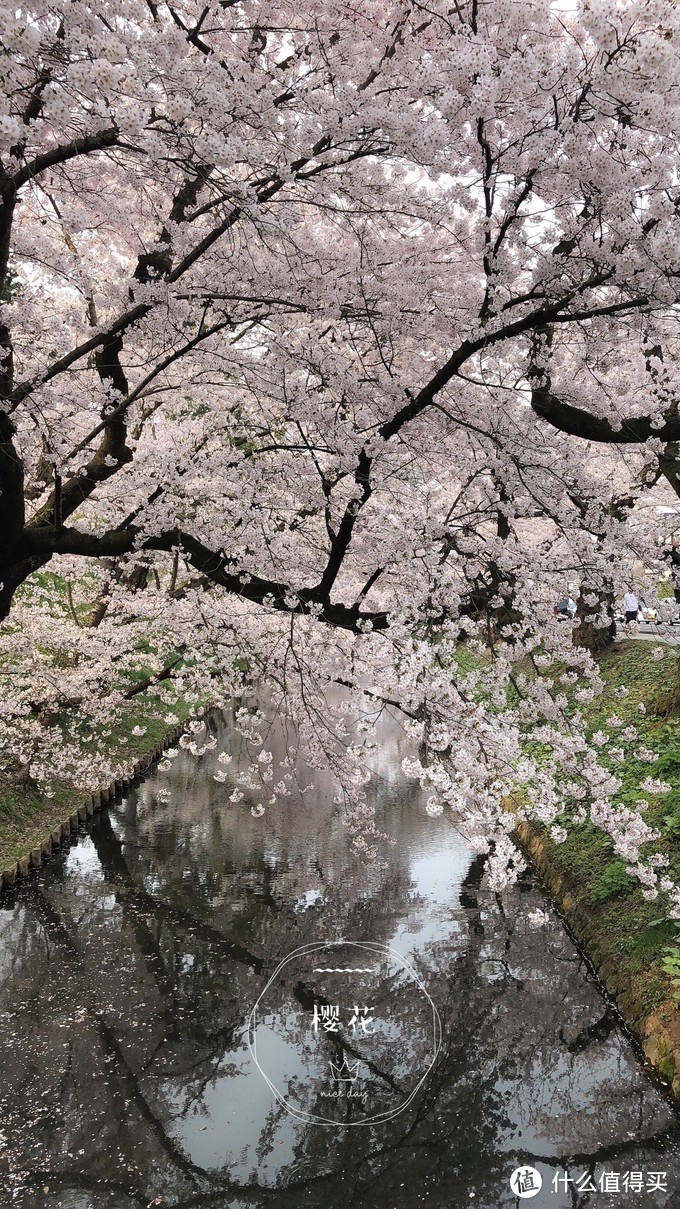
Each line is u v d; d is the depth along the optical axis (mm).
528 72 3160
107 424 5273
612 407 4922
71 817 11383
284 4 4891
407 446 5172
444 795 4367
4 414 4215
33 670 10133
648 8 2697
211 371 5828
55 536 4887
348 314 4902
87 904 9312
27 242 4801
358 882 9945
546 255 3920
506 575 4977
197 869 10445
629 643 14438
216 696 10078
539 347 4785
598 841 8977
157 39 3090
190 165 3543
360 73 4461
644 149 3705
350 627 5188
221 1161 5238
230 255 4918
